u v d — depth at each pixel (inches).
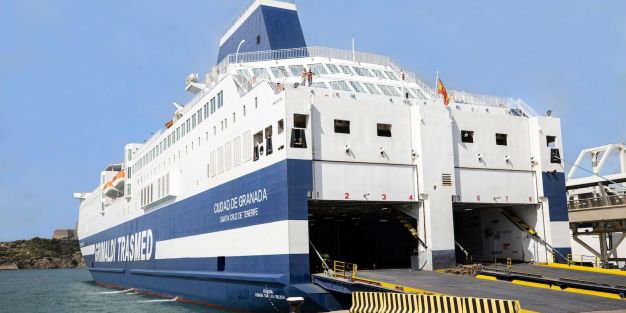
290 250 847.1
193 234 1263.5
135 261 1785.2
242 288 997.2
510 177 1090.7
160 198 1505.9
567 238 1099.9
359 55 1269.7
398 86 1170.0
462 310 605.9
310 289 829.8
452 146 1021.8
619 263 1850.4
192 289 1267.2
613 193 1747.0
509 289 751.1
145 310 1216.8
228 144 1106.1
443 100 1088.2
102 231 2389.3
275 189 895.7
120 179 2112.5
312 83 1067.9
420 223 986.1
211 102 1222.3
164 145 1560.0
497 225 1199.6
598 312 589.6
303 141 889.5
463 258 1306.6
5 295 2103.8
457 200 1020.5
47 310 1406.3
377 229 1583.4
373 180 953.5
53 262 7731.3
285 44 1357.0
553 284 777.6
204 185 1220.5
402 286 761.6
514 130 1117.7
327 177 911.0
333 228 1672.0
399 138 996.6
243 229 1001.5
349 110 955.3
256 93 997.2
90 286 2576.3
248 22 1439.5
